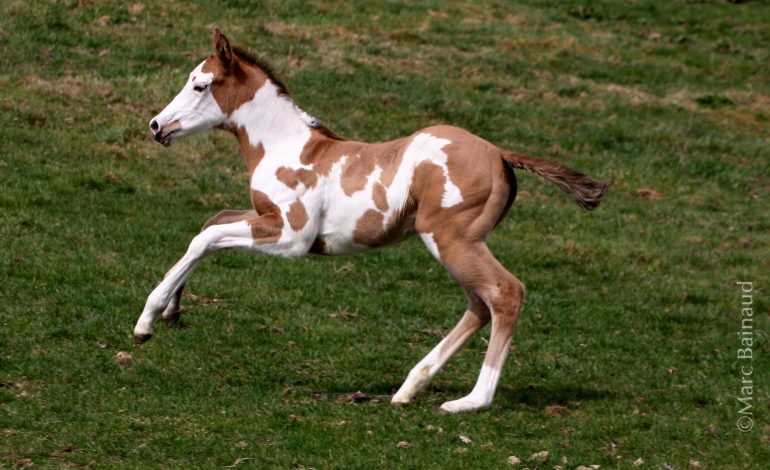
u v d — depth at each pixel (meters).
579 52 26.94
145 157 18.08
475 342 12.84
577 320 14.21
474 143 9.81
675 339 13.91
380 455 8.80
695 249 17.72
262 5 25.53
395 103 21.89
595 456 9.20
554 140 21.62
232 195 17.25
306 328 12.55
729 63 27.95
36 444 8.55
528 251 16.67
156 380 10.38
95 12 23.11
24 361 10.50
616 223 18.44
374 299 14.06
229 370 11.01
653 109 24.06
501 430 9.61
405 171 9.84
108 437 8.81
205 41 22.92
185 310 12.65
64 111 18.95
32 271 13.12
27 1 22.84
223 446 8.77
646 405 10.94
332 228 10.19
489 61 25.11
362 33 25.31
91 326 11.66
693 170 21.25
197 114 10.51
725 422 10.52
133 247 14.52
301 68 22.64
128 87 20.25
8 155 16.94
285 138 10.39
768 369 12.89
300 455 8.73
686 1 33.75
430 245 9.80
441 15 27.64
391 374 11.43
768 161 22.09
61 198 15.85
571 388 11.39
